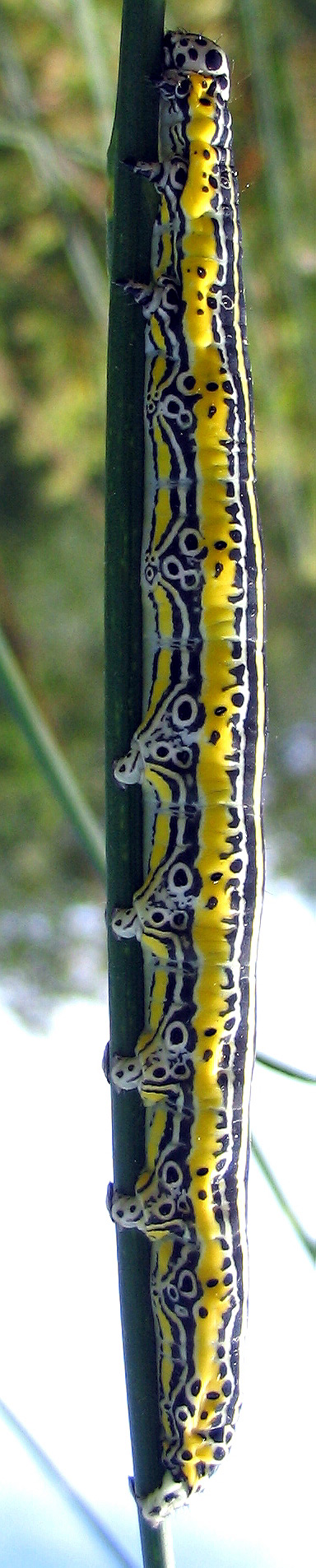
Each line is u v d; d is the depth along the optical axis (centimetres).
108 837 6
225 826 7
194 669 7
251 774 7
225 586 7
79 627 30
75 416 27
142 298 5
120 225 5
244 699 7
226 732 7
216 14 10
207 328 6
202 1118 7
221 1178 7
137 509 6
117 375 5
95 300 7
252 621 7
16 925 32
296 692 30
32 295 26
